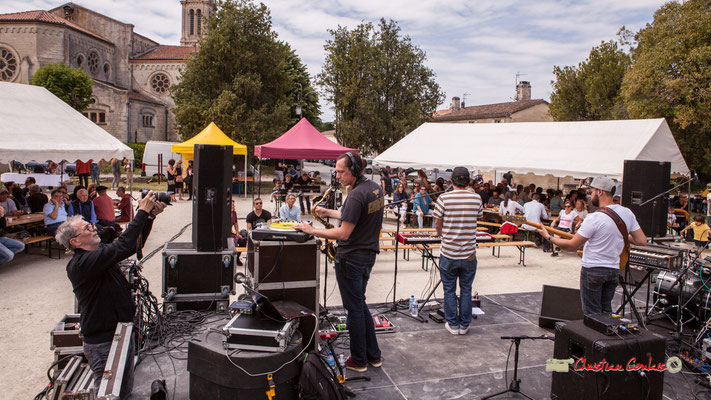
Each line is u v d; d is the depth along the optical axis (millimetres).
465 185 4512
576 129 11500
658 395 3014
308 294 3604
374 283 7203
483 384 3629
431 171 28578
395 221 14281
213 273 4230
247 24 24875
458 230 4484
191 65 25062
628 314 5324
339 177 3445
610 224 3793
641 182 7223
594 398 2922
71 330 3561
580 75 26719
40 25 34219
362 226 3449
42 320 5297
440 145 13680
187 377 3477
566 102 27531
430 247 7809
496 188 13781
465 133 13727
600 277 3836
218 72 25172
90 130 9938
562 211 10055
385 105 26625
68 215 8695
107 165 28031
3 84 9531
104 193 9312
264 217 8555
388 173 20859
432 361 4020
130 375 3100
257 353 2867
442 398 3402
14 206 9117
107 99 36062
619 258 3922
